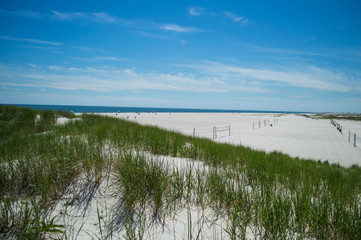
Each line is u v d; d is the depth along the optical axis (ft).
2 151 10.89
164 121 105.60
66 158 9.41
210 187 8.87
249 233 6.58
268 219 6.75
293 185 10.95
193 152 16.39
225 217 7.30
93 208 7.02
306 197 9.02
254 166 12.92
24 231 5.46
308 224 7.43
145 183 8.09
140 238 5.48
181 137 24.23
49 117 36.14
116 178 9.01
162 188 7.92
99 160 9.84
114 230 6.09
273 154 25.53
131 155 10.00
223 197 8.29
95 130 18.01
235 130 74.95
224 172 11.42
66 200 7.29
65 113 47.29
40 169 8.20
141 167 8.69
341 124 129.39
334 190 10.75
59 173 8.36
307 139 56.39
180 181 8.95
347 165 29.53
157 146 15.43
